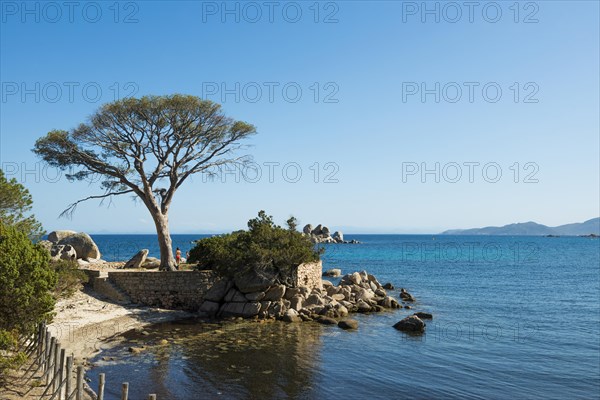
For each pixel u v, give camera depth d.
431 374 25.88
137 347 28.45
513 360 29.16
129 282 39.66
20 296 18.81
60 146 40.28
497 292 61.56
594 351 31.73
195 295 40.22
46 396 16.75
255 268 39.59
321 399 21.56
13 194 26.28
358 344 31.34
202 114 42.25
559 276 83.44
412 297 53.03
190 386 22.50
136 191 42.56
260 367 25.78
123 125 40.84
